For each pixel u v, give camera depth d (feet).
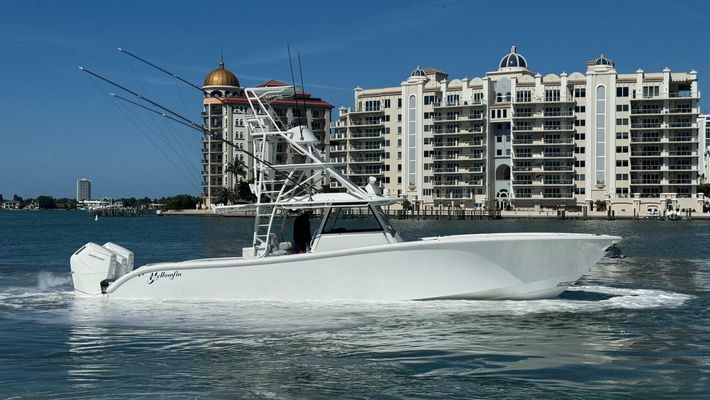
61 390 35.12
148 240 197.57
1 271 94.94
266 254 57.31
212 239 200.64
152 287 58.65
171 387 35.42
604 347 43.29
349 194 57.62
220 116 460.55
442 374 37.40
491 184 441.68
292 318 51.29
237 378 36.86
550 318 51.57
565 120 419.33
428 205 449.48
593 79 418.10
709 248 149.79
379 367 38.81
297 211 59.16
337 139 473.26
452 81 447.42
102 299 60.18
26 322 52.47
